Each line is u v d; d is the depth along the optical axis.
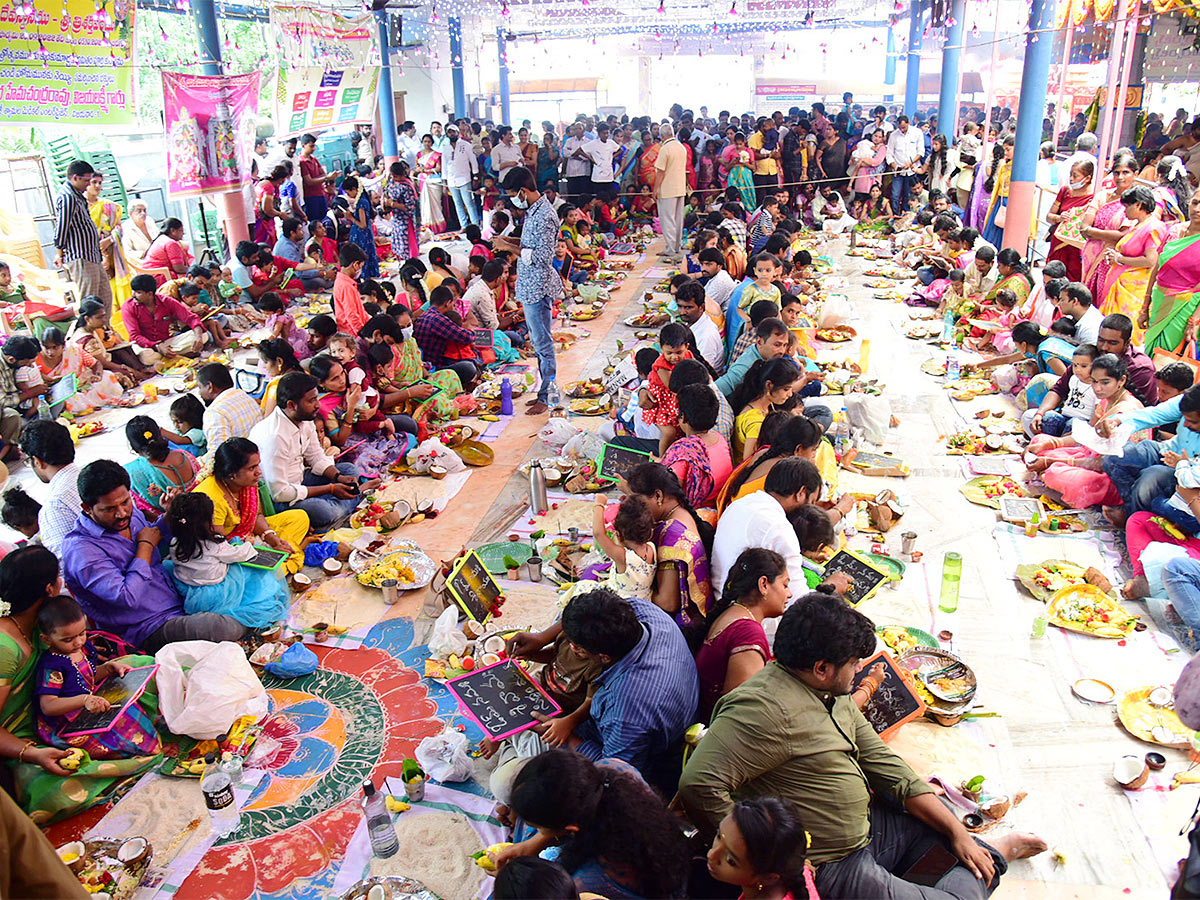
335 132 21.06
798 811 3.06
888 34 27.78
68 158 12.34
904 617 5.04
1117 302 8.19
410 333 8.73
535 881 2.37
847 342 10.14
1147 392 6.35
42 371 8.31
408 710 4.52
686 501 4.46
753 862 2.59
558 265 12.15
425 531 6.13
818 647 3.00
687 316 7.29
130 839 3.65
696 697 3.70
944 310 10.62
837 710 3.24
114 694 4.23
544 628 4.94
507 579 5.52
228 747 4.19
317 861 3.65
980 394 8.23
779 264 7.73
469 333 8.66
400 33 20.16
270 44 17.12
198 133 11.01
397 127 22.86
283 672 4.77
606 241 16.22
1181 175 9.88
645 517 4.19
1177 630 4.77
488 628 4.97
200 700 4.24
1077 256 9.98
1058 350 7.40
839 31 33.16
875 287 12.59
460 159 17.50
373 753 4.24
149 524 5.20
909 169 17.67
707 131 21.42
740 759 3.03
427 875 3.55
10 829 2.77
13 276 10.44
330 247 13.51
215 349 10.28
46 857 2.87
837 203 18.66
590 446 6.97
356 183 14.48
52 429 5.06
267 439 5.97
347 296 9.20
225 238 12.73
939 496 6.40
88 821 3.89
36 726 4.01
